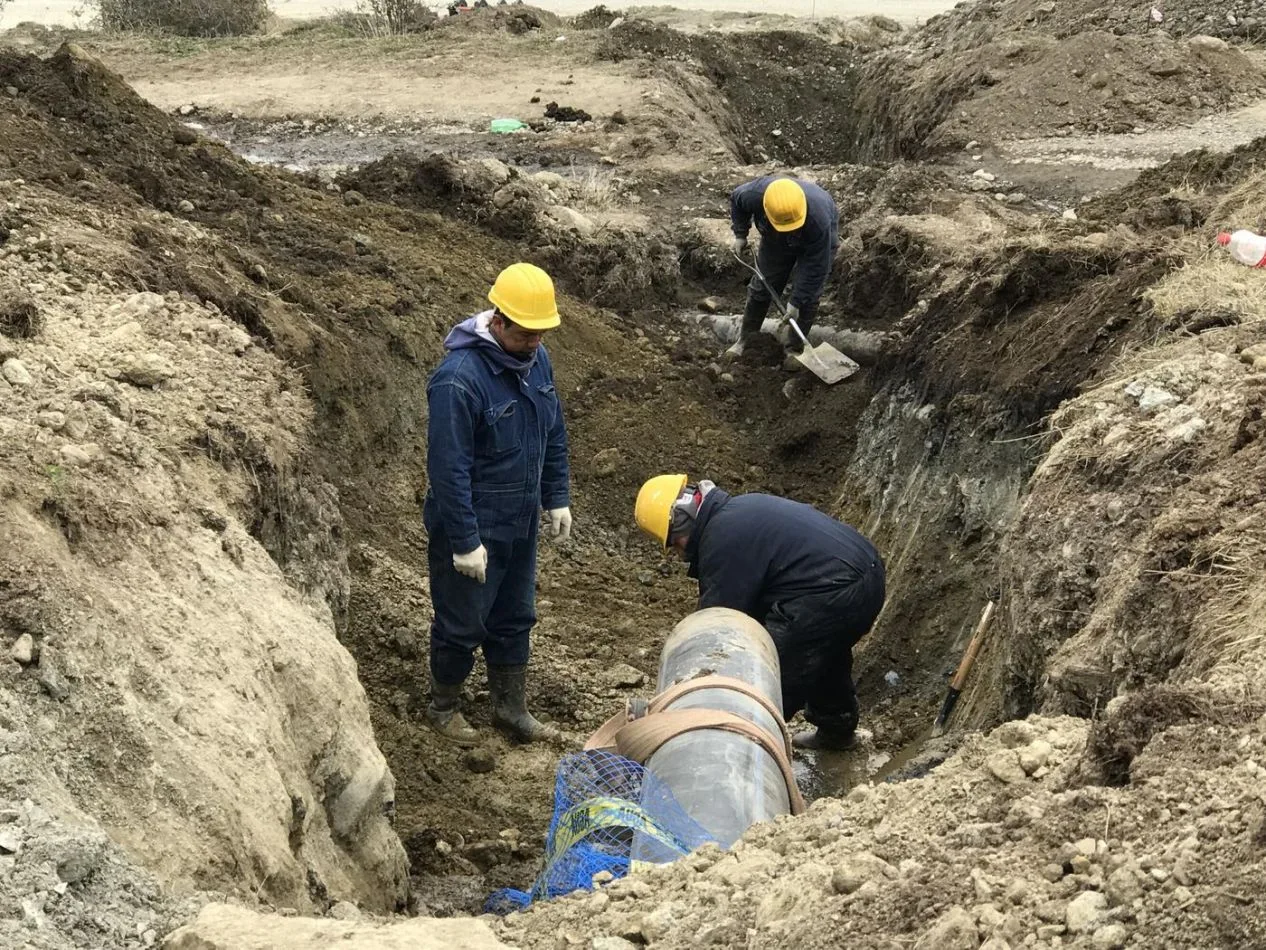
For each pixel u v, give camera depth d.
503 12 22.81
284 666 3.91
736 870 2.91
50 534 3.53
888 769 6.17
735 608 5.49
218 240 7.11
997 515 6.82
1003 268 7.57
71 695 3.10
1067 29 16.81
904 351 8.20
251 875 3.13
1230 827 2.44
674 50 19.19
